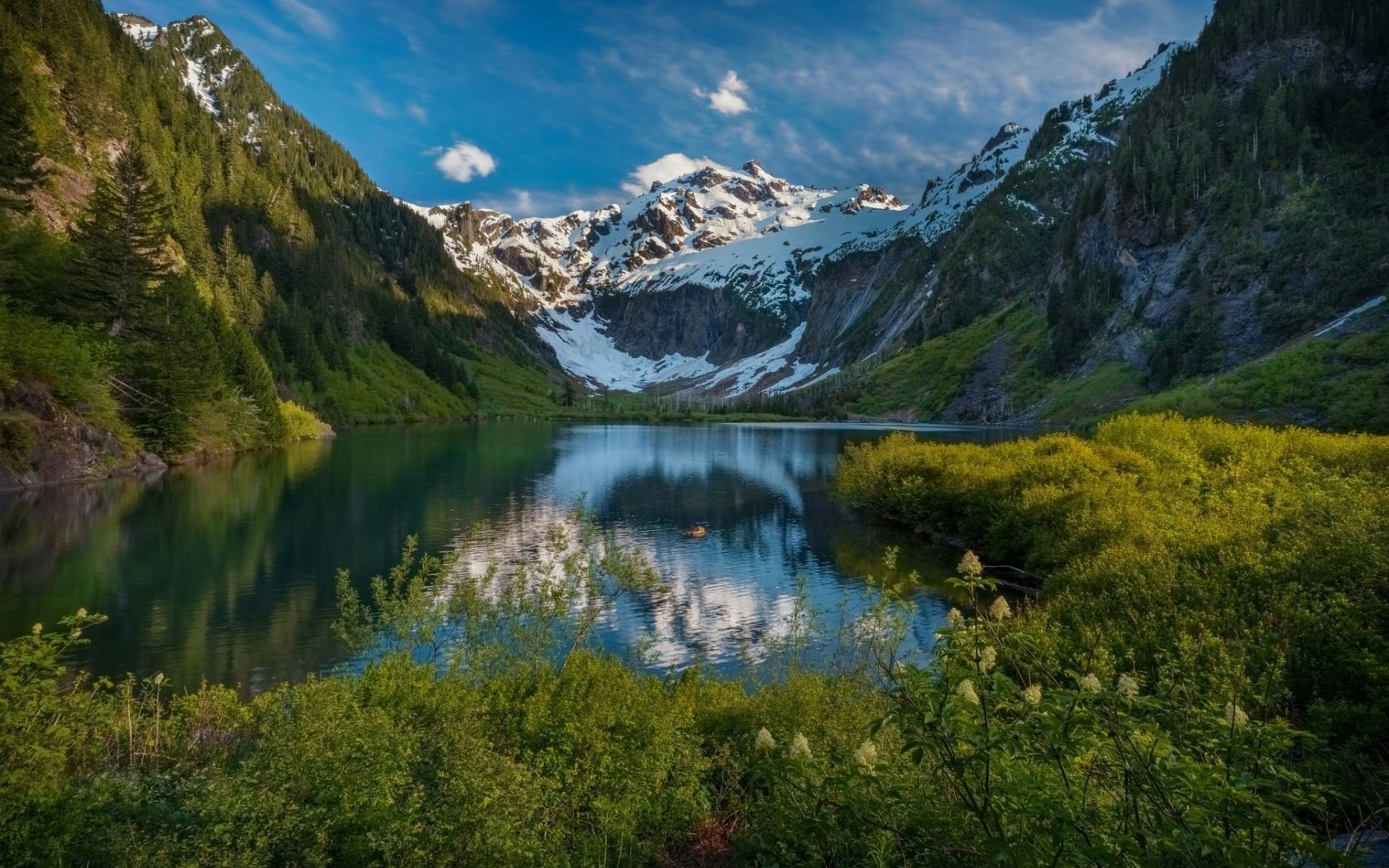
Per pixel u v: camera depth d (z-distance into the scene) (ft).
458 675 51.55
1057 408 559.38
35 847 26.78
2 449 177.06
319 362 547.08
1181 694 41.04
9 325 188.75
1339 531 60.85
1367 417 248.32
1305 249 452.76
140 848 26.61
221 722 49.44
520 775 32.24
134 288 252.62
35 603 98.94
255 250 654.53
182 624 91.61
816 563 131.03
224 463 259.60
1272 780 19.51
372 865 27.09
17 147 279.28
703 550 141.90
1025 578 112.37
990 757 19.16
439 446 371.56
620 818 33.27
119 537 138.62
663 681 62.44
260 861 26.55
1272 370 315.78
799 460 322.14
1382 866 25.88
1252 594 57.82
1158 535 83.71
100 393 211.20
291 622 92.43
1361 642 46.24
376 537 144.56
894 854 22.29
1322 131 567.59
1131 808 18.33
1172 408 342.23
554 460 312.29
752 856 30.01
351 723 36.76
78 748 37.91
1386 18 611.88
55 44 456.04
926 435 476.13
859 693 50.49
